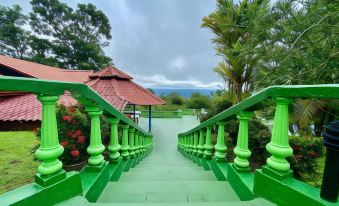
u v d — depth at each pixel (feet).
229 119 7.39
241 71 25.49
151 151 28.37
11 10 81.61
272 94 4.00
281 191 3.73
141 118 62.95
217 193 5.73
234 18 25.59
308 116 11.78
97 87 37.24
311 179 12.07
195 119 62.75
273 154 4.05
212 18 27.68
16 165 10.46
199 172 9.23
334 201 2.93
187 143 20.10
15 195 3.21
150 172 9.29
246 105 5.18
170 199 5.37
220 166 7.81
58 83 3.77
